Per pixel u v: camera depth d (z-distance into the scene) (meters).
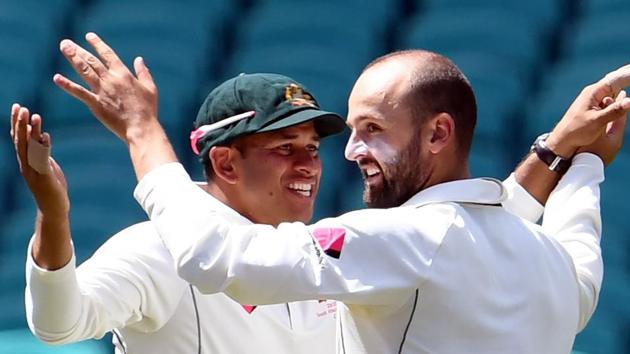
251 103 11.16
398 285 9.37
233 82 11.40
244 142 11.25
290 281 9.37
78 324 10.42
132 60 35.12
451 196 9.80
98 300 10.62
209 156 11.40
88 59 10.35
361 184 30.67
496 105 33.03
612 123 11.32
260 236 9.52
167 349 11.13
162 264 10.97
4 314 27.23
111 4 37.22
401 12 37.69
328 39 35.97
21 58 35.03
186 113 33.69
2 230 30.48
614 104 10.78
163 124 32.88
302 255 9.41
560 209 10.95
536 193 11.35
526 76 34.84
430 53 10.10
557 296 9.99
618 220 30.14
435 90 9.87
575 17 37.16
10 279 28.20
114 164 31.48
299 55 35.00
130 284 10.84
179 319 11.08
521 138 32.84
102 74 10.34
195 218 9.62
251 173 11.27
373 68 10.09
